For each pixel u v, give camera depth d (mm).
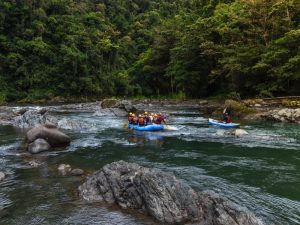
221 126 21250
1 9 62406
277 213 7730
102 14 99312
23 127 22297
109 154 13953
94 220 7285
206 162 12359
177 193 7707
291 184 9742
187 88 49219
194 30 45094
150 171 8500
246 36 40031
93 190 8711
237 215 6918
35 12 67438
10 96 57562
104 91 70562
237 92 38750
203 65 46375
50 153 14164
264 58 32906
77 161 12758
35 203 8289
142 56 72500
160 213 7250
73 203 8250
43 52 63000
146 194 7746
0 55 58781
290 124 21406
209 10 55438
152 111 32625
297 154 13391
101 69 72500
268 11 35844
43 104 51188
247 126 20812
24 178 10422
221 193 8992
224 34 41844
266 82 35250
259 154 13484
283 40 30656
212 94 48375
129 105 31734
